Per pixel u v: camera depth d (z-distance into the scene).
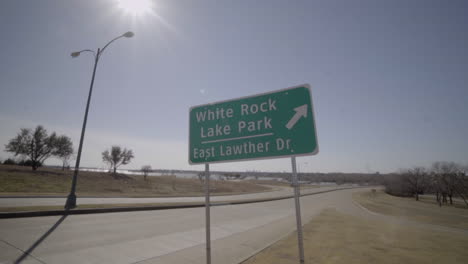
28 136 31.77
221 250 6.29
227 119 3.70
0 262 4.55
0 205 10.39
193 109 4.10
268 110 3.38
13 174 25.58
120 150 41.50
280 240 7.34
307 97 3.14
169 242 6.91
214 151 3.71
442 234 10.80
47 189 21.14
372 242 7.34
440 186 51.81
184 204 17.12
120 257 5.34
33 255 5.09
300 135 3.07
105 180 33.25
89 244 6.16
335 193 55.28
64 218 9.44
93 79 13.73
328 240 7.41
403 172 70.81
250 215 14.84
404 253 6.13
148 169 42.44
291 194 42.28
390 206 33.25
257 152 3.33
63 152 34.75
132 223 9.54
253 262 5.06
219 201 23.27
